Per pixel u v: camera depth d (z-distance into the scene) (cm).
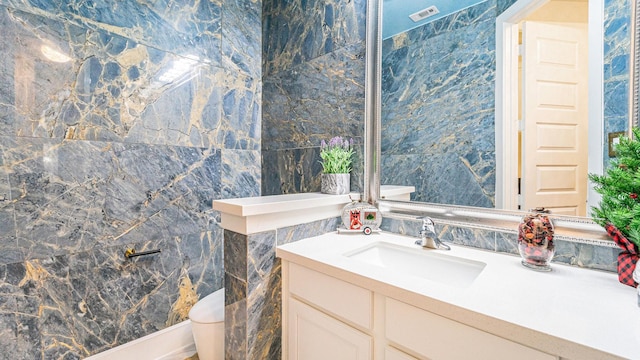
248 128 209
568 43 99
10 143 121
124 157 152
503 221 113
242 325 115
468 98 123
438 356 75
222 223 121
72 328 137
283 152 201
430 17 134
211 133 188
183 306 177
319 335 104
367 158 158
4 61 119
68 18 134
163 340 167
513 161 111
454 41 127
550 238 94
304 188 188
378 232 145
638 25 87
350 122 164
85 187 140
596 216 89
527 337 61
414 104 140
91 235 142
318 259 104
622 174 81
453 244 126
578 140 98
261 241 116
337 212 151
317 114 180
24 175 124
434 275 112
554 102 102
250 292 113
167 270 170
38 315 129
